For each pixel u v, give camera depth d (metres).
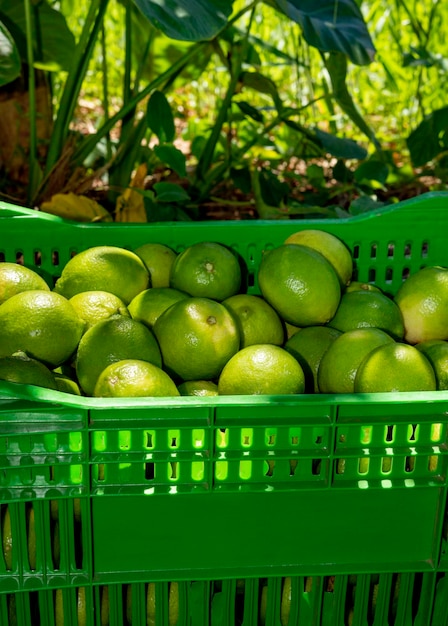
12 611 1.48
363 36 2.86
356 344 1.60
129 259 1.92
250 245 2.08
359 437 1.32
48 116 3.64
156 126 2.93
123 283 1.89
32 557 1.46
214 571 1.39
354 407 1.30
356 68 5.20
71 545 1.34
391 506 1.39
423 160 3.43
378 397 1.28
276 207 3.26
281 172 3.93
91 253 1.90
